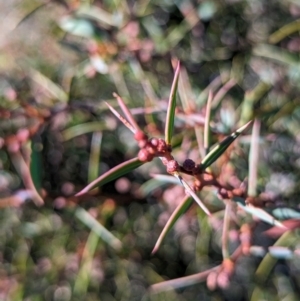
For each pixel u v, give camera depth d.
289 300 0.36
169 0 0.37
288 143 0.34
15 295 0.37
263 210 0.22
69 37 0.40
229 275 0.24
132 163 0.19
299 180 0.33
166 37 0.37
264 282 0.36
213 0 0.36
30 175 0.28
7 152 0.38
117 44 0.34
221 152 0.20
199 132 0.27
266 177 0.33
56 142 0.39
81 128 0.34
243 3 0.37
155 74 0.36
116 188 0.36
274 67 0.36
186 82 0.32
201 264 0.37
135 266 0.38
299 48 0.35
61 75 0.40
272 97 0.35
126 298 0.38
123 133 0.37
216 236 0.36
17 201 0.31
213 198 0.32
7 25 0.42
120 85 0.36
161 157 0.19
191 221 0.36
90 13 0.36
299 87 0.34
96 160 0.32
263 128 0.33
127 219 0.38
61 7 0.40
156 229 0.38
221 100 0.33
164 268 0.39
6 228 0.40
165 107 0.30
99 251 0.37
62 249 0.39
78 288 0.36
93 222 0.33
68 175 0.39
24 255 0.39
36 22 0.41
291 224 0.23
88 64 0.36
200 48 0.37
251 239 0.26
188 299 0.38
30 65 0.40
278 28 0.38
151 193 0.35
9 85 0.40
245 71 0.37
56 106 0.33
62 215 0.38
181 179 0.19
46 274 0.38
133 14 0.36
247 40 0.37
